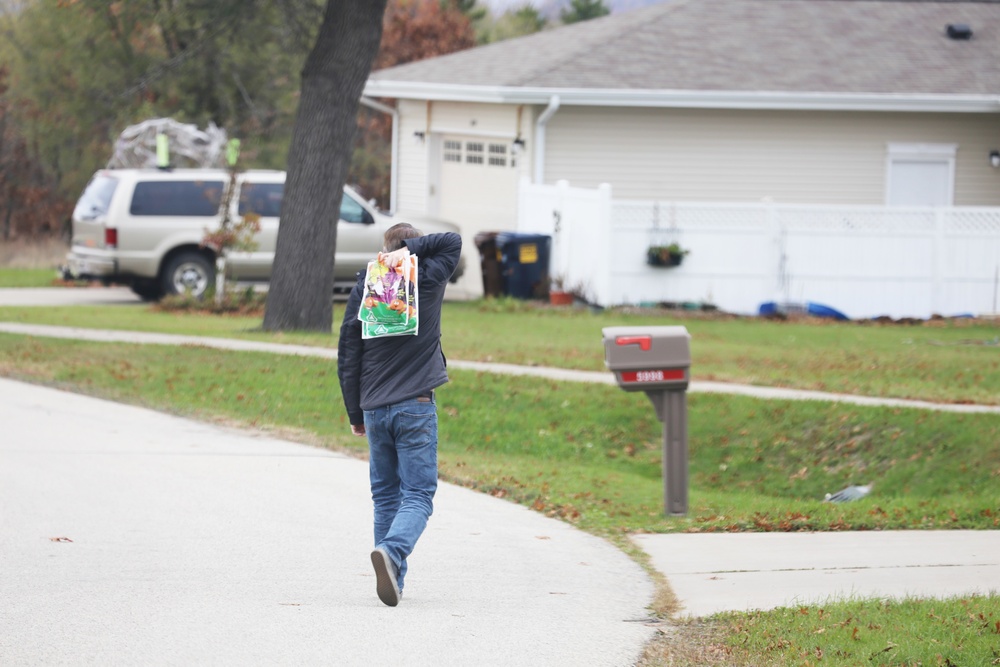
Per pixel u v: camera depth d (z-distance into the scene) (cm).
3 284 4300
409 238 1157
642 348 1616
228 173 3709
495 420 2200
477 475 1800
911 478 1955
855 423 2134
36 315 3281
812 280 3697
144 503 1521
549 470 1936
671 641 1046
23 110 5497
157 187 3759
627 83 3941
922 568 1340
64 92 5478
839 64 4166
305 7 3328
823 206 3669
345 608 1112
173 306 3522
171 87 5300
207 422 2069
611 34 4306
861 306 3709
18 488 1571
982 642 1006
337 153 2994
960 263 3706
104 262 3731
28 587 1145
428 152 4431
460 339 2955
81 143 5591
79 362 2494
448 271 1145
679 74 4022
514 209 4125
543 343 2927
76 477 1647
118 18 3438
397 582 1120
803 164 4084
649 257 3644
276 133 5612
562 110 3994
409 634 1035
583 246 3712
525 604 1158
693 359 2755
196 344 2709
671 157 4041
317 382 2353
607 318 3491
